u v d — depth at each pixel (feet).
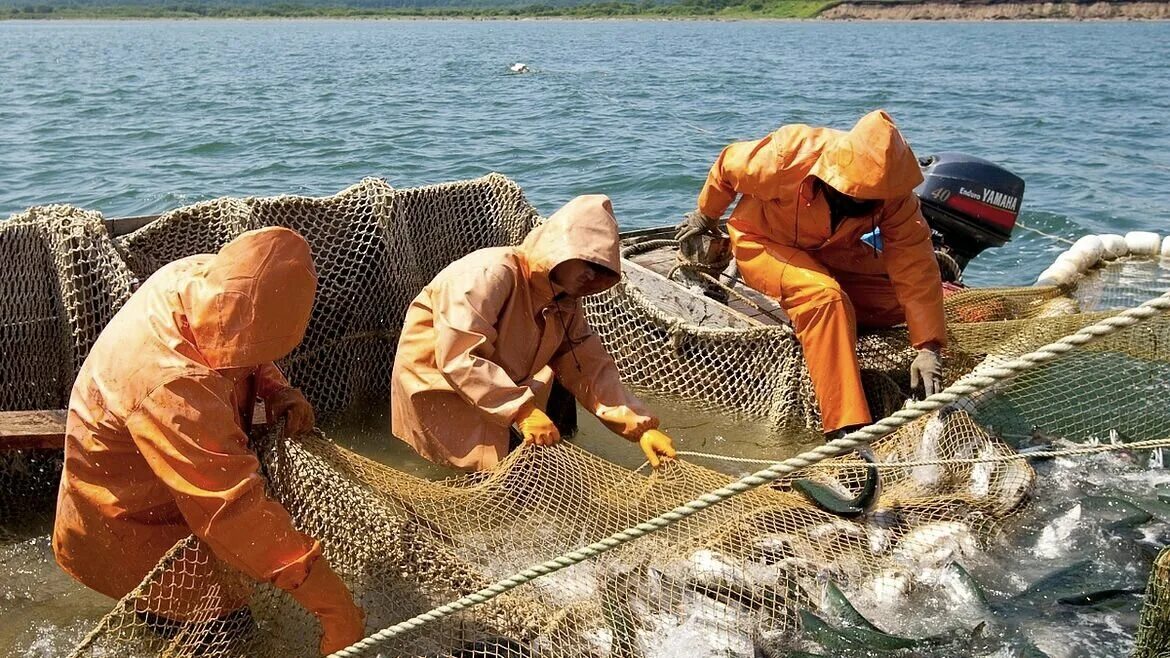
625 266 24.02
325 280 20.66
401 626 11.69
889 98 86.74
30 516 16.79
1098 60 142.92
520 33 320.91
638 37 267.59
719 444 20.04
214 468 11.80
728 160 20.34
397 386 17.51
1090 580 14.66
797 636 13.50
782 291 19.44
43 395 18.33
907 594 14.42
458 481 15.87
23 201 40.86
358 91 92.17
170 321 12.06
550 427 15.55
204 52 180.45
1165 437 19.02
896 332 21.03
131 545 12.92
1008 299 22.88
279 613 13.82
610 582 13.76
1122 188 44.14
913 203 19.45
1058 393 19.51
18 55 164.04
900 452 17.90
